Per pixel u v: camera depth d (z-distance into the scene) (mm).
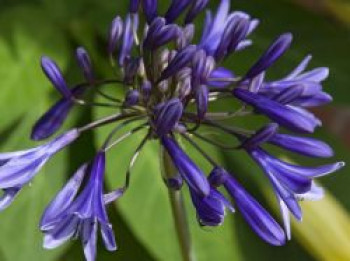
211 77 639
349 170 891
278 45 617
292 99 612
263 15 912
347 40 902
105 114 792
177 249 793
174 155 586
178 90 614
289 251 887
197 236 817
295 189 596
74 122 818
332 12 986
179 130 608
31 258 804
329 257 838
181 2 637
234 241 824
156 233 794
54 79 616
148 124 623
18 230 807
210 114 630
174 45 638
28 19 856
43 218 572
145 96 611
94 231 580
